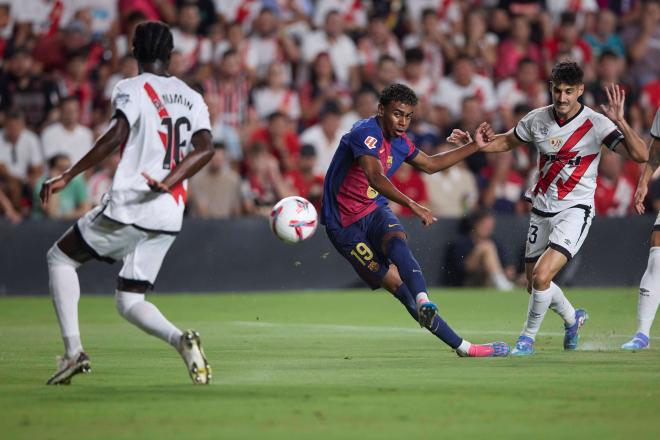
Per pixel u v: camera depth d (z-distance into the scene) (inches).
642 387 843.4
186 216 2282.2
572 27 2778.1
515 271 2389.3
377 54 2721.5
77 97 2439.7
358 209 1096.8
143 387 854.5
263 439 629.6
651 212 2415.1
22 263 2164.1
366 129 1069.1
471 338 1341.0
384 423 681.0
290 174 2373.3
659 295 1184.2
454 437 634.8
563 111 1106.7
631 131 1090.1
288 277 2310.5
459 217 2368.4
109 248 864.3
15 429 663.8
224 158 2322.8
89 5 2571.4
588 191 1134.4
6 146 2303.2
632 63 2837.1
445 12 2849.4
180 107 866.1
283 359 1081.4
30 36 2522.1
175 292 2234.3
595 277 2370.8
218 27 2573.8
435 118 2544.3
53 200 2245.3
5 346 1241.4
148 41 867.4
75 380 909.8
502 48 2787.9
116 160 2278.5
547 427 666.8
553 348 1192.2
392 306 1930.4
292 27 2714.1
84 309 1871.3
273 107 2532.0
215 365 1024.2
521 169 2486.5
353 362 1047.0
